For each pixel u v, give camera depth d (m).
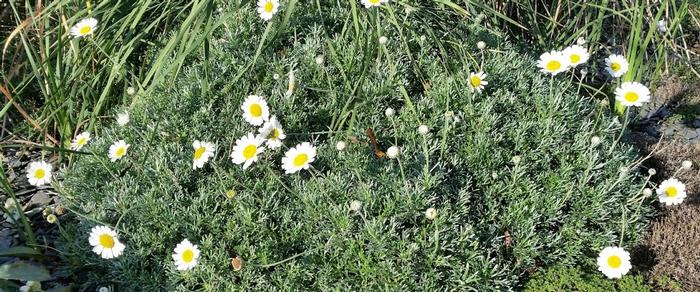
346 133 1.29
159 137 1.33
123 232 1.22
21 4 1.67
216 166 1.23
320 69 1.37
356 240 1.15
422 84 1.39
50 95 1.49
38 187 1.43
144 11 1.44
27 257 1.26
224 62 1.40
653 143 1.50
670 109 1.64
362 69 1.38
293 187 1.23
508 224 1.22
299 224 1.18
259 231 1.18
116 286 1.21
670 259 1.23
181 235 1.21
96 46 1.46
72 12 1.55
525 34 1.71
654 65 1.76
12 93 1.54
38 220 1.35
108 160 1.31
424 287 1.12
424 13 1.50
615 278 1.18
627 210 1.26
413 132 1.28
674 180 1.22
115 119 1.45
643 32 1.76
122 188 1.26
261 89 1.37
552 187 1.25
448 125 1.28
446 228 1.16
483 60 1.40
